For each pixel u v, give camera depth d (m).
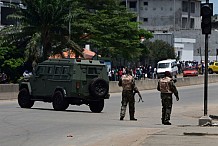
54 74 43.78
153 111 46.69
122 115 35.69
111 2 117.06
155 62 146.00
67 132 27.22
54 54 86.88
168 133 25.14
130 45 111.56
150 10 178.75
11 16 86.25
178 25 178.00
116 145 22.19
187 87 89.94
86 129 28.67
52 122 32.56
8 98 58.91
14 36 85.88
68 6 86.56
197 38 169.38
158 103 57.34
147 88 84.31
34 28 85.69
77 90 42.25
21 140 24.00
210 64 135.50
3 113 39.50
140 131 27.33
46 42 85.88
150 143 21.56
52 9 84.75
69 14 86.56
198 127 28.48
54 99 43.41
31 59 83.19
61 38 86.38
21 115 37.72
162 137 23.56
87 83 42.69
